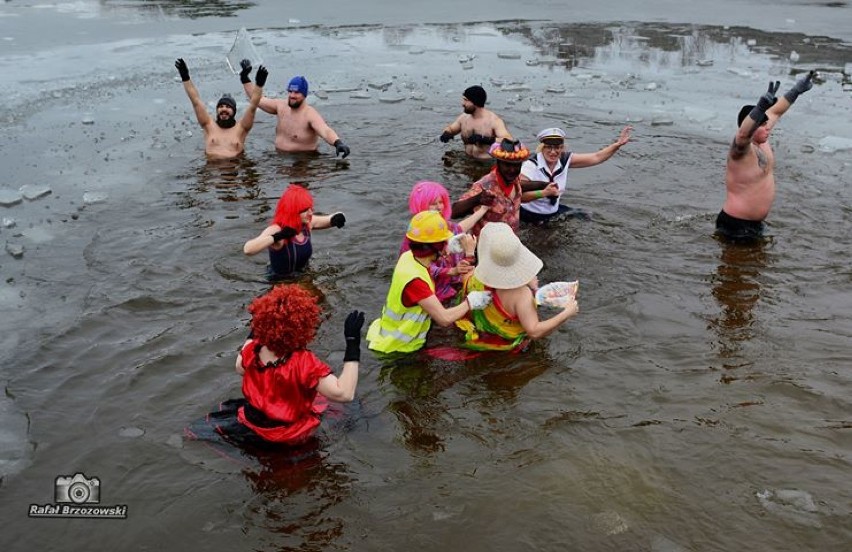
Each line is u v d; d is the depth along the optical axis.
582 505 4.05
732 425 4.71
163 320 5.99
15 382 5.14
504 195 7.00
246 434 4.56
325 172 9.73
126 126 11.55
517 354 5.60
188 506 4.05
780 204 8.51
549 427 4.73
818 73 15.09
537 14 22.91
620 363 5.44
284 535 3.86
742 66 15.84
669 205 8.59
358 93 13.62
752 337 5.77
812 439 4.57
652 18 22.05
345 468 4.37
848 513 3.97
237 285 6.61
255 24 20.66
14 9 22.86
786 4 24.48
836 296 6.43
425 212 5.50
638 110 12.67
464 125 10.44
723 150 10.61
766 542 3.79
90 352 5.51
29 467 4.33
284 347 4.37
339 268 6.99
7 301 6.28
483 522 3.94
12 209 8.32
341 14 22.67
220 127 10.28
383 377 5.31
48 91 13.37
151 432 4.65
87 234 7.68
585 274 6.90
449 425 4.78
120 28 19.64
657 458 4.41
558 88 13.98
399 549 3.77
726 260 7.16
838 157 10.16
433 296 5.44
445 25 20.98
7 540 3.82
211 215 8.20
